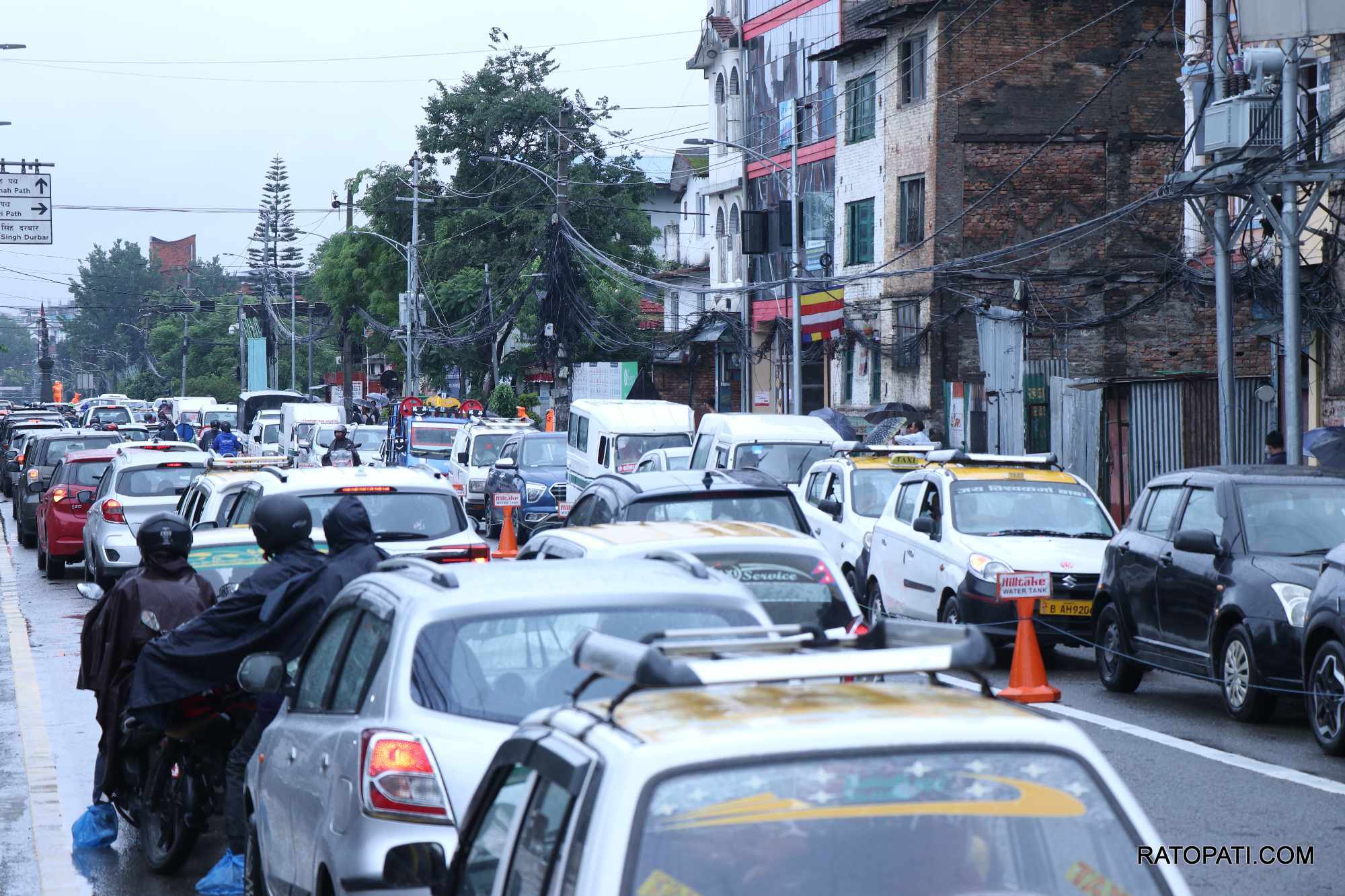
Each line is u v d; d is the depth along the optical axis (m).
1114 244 40.31
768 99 51.69
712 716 3.62
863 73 44.38
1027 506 17.02
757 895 3.36
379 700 6.07
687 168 82.31
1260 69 22.03
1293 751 11.60
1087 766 3.55
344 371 79.38
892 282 42.38
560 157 47.44
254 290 162.62
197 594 9.79
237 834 8.38
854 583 19.23
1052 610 15.58
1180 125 40.78
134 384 168.38
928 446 23.39
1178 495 14.06
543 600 6.21
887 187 42.75
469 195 64.44
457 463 38.59
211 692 9.04
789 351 49.00
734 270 54.94
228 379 137.62
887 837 3.44
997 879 3.44
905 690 3.94
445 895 4.54
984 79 40.28
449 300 62.97
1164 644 13.77
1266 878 8.23
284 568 8.69
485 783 4.34
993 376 38.59
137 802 9.65
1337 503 13.10
